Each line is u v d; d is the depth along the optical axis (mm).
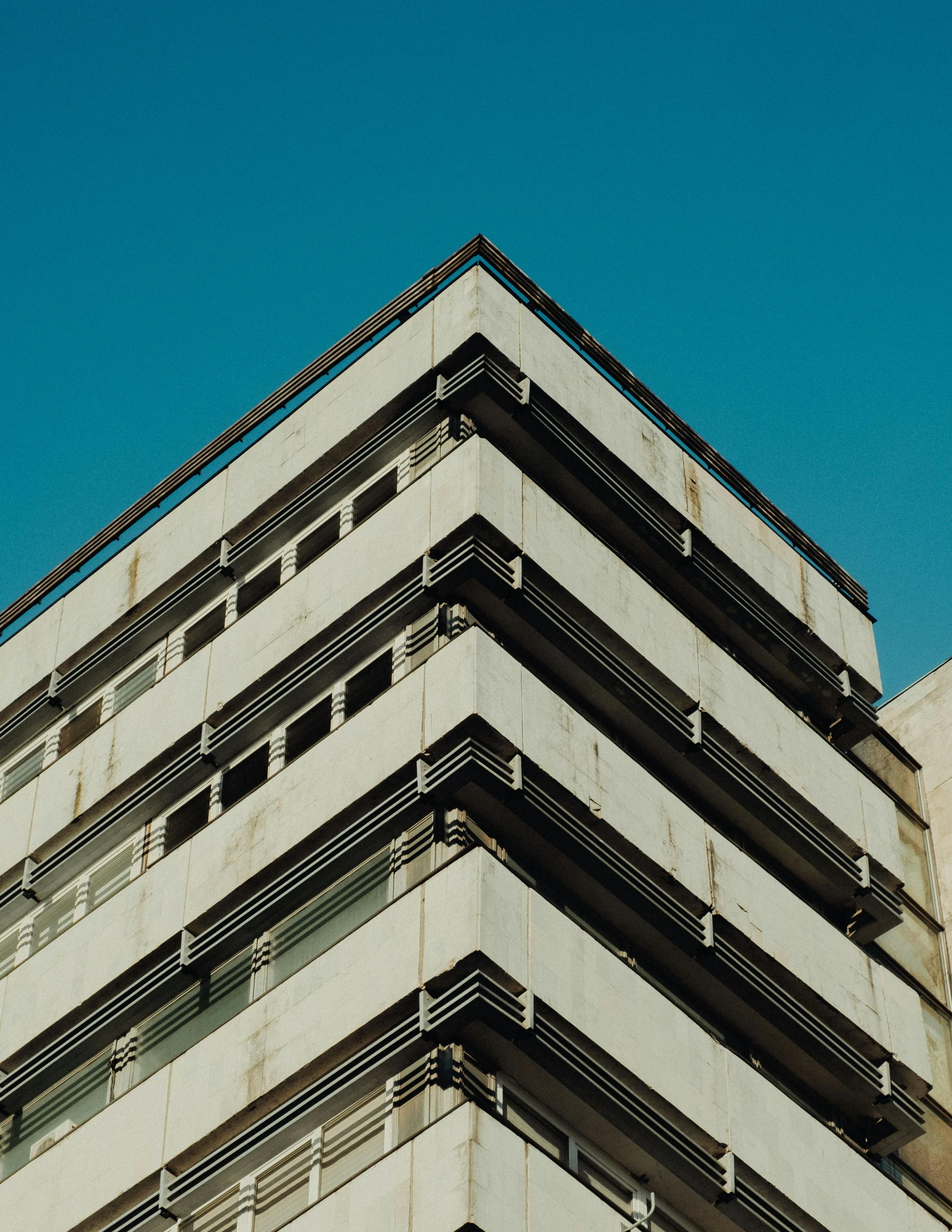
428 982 31281
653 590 39656
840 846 40438
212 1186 32656
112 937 37938
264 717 38594
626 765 36062
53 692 44969
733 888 36594
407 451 40812
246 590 42625
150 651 44062
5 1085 37438
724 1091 33594
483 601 36688
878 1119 37406
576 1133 31891
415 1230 28516
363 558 38719
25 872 41438
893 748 46875
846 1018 37062
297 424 43969
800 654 43031
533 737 34469
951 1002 43031
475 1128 29000
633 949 35250
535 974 31531
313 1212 29922
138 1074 35906
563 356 42062
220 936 35562
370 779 34875
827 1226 33812
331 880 34875
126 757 41219
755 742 39656
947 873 45062
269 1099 32750
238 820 37062
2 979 39406
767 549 44250
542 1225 28969
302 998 33188
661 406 44562
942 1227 35781
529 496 38188
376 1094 31406
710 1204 32812
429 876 32469
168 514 45656
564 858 34281
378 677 37281
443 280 43344
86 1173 34531
